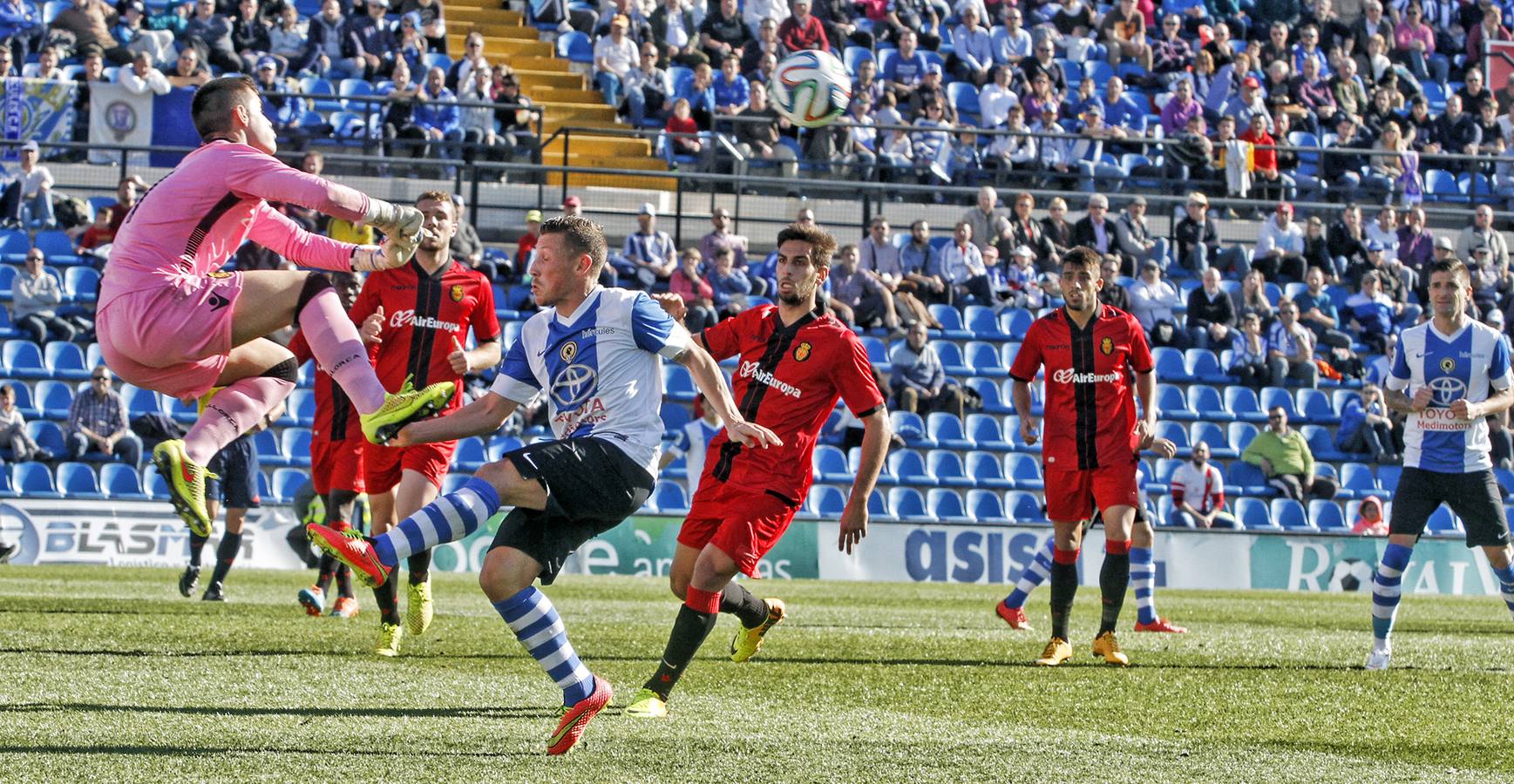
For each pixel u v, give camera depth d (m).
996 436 29.67
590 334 8.45
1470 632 17.77
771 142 34.62
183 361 8.34
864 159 34.19
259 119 8.70
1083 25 41.31
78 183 30.59
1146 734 9.30
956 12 40.97
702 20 38.41
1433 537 26.73
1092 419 13.34
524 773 7.49
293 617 15.19
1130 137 37.00
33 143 29.28
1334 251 34.75
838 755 8.19
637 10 37.81
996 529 25.83
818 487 27.64
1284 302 31.72
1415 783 7.90
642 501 8.48
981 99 37.53
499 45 37.66
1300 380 31.53
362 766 7.55
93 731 8.26
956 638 15.37
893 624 17.03
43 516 22.67
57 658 11.16
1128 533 13.22
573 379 8.45
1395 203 37.66
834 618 17.67
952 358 30.86
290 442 26.58
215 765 7.47
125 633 13.00
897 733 9.05
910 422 28.77
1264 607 21.45
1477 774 8.20
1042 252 32.78
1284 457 29.17
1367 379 31.86
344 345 8.38
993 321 31.70
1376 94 40.38
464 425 8.59
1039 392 30.48
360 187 32.06
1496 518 13.41
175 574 21.36
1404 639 16.22
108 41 33.03
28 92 30.19
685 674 11.50
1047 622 18.00
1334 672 12.80
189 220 8.24
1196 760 8.39
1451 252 34.62
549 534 8.25
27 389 26.58
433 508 7.88
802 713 9.77
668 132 32.72
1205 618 19.02
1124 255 33.22
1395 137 38.00
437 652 12.40
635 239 30.52
